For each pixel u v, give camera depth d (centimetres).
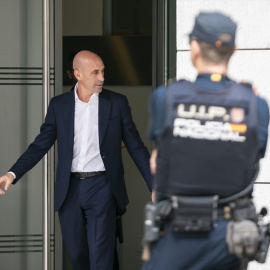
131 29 1426
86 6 1424
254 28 1150
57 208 1127
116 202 1138
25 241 1254
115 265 1200
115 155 1126
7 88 1249
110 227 1125
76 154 1120
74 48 1427
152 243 719
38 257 1254
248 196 725
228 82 735
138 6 1423
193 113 710
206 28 724
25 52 1245
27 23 1242
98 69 1117
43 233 1223
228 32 724
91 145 1118
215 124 709
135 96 1429
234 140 709
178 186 708
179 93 710
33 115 1250
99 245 1112
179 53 1167
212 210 699
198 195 710
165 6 1184
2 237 1254
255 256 717
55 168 1248
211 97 712
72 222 1131
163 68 1191
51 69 1252
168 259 709
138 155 1134
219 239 704
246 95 716
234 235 697
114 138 1126
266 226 721
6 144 1252
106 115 1122
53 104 1136
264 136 725
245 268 708
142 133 1426
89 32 1426
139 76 1426
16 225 1253
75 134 1119
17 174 1107
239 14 1152
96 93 1125
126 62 1425
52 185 1250
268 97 1152
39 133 1234
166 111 708
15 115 1249
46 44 1224
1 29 1243
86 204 1117
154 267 714
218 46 723
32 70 1247
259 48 1151
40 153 1130
